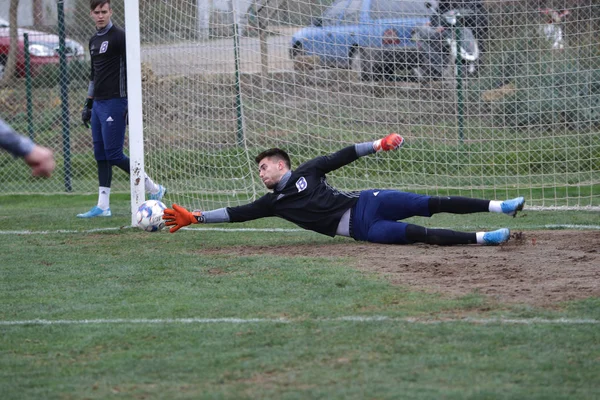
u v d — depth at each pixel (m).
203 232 29.33
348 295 18.38
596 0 37.84
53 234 29.38
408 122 38.38
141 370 13.55
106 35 31.83
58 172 48.09
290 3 36.88
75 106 52.88
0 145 9.34
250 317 16.70
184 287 19.80
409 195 24.55
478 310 16.77
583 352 13.93
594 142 37.72
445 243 24.27
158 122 35.41
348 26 36.69
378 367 13.34
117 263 23.27
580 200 35.75
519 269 20.72
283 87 39.03
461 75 37.78
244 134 36.50
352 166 38.09
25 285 20.50
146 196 33.91
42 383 13.03
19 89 53.41
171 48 35.72
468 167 37.25
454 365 13.38
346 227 24.92
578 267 20.83
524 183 36.56
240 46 37.59
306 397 12.04
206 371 13.40
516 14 37.75
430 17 36.81
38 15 56.31
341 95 38.41
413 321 16.03
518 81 38.34
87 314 17.38
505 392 12.11
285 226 30.62
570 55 38.09
